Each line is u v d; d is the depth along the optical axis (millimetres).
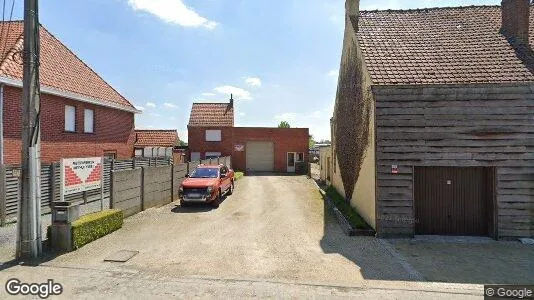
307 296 5734
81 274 6602
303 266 7211
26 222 7457
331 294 5824
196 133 33594
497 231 9578
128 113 22750
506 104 9617
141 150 30844
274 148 33594
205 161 21844
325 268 7102
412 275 6750
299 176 29469
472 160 9664
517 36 11367
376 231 9781
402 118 9812
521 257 7996
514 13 11539
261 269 7000
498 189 9625
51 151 15758
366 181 11164
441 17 13141
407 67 10484
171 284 6172
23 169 7453
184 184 14031
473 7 13500
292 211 13406
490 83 9547
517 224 9555
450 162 9719
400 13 13672
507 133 9594
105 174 15211
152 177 13883
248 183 23625
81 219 8812
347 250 8414
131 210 12250
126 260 7430
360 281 6414
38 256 7574
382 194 9812
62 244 8023
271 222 11414
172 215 12438
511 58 10570
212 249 8328
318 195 17875
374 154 10008
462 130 9695
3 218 9773
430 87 9719
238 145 33531
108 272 6715
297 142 33656
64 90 16312
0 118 12820
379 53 11242
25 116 7445
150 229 10289
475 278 6633
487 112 9648
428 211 10164
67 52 19703
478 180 10086
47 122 15555
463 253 8297
